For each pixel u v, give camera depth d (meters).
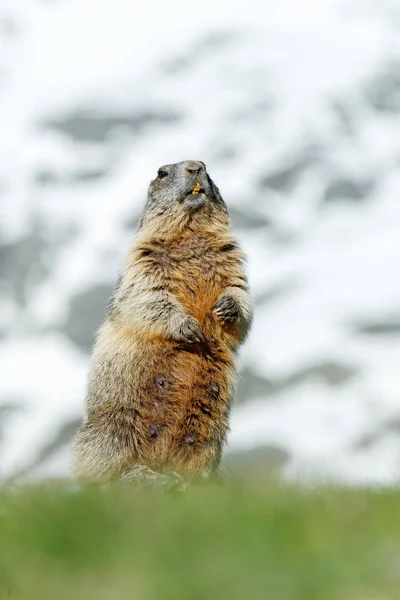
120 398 22.69
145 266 23.89
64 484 18.14
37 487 17.25
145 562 11.38
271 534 12.32
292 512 13.53
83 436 22.94
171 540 12.11
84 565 11.36
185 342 22.72
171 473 21.22
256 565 11.22
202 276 24.03
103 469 22.44
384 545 11.88
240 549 11.77
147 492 17.09
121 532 12.42
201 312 23.58
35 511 13.66
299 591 10.45
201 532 12.46
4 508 14.45
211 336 23.22
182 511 13.80
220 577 10.88
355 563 11.15
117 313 23.62
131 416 22.52
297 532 12.41
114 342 23.20
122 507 13.90
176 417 22.45
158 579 10.91
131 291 23.56
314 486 17.09
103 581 10.97
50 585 10.95
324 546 11.84
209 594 10.50
